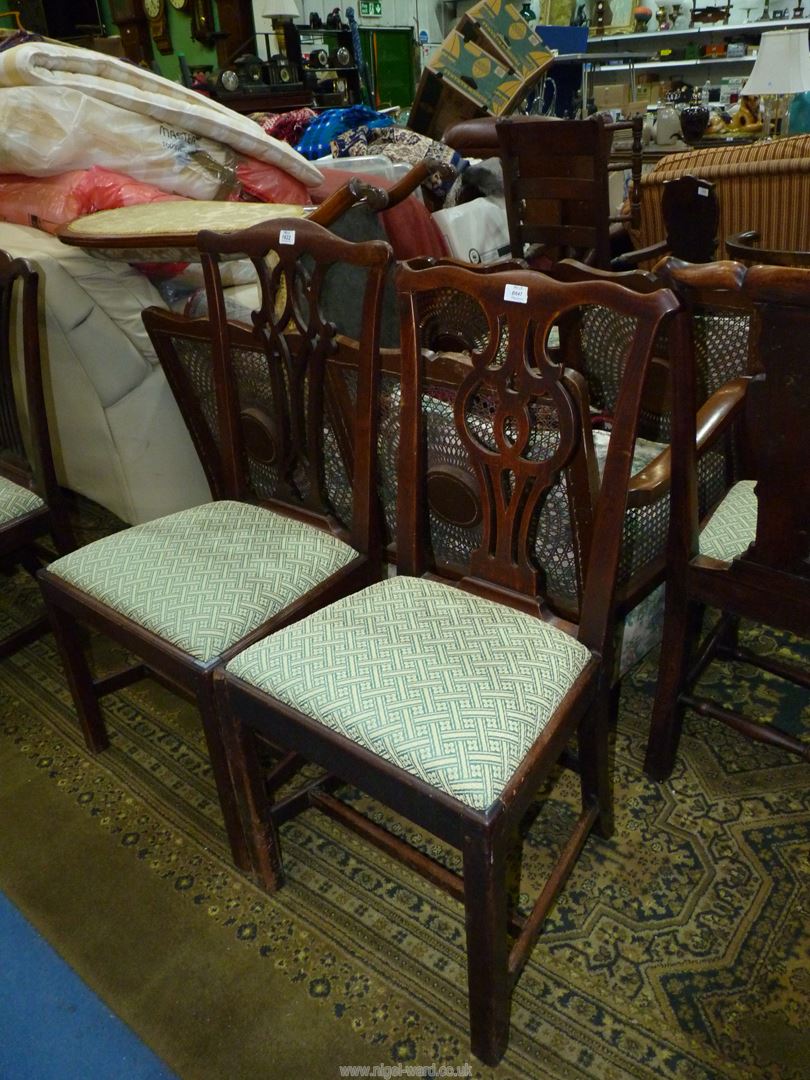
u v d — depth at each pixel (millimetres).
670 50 5758
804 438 977
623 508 1011
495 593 1180
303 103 4812
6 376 1585
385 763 940
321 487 1364
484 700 971
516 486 1089
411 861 1129
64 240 1572
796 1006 1096
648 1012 1104
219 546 1325
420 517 1240
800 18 5520
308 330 1233
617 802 1422
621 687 1691
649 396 1688
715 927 1205
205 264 1322
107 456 1973
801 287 857
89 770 1565
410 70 6395
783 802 1401
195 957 1216
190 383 1535
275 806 1252
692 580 1236
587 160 2564
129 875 1352
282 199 2105
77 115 1726
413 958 1196
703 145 4430
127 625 1217
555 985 1146
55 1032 1130
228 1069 1074
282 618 1215
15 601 2068
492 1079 1045
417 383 1145
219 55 5707
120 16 5832
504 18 3719
